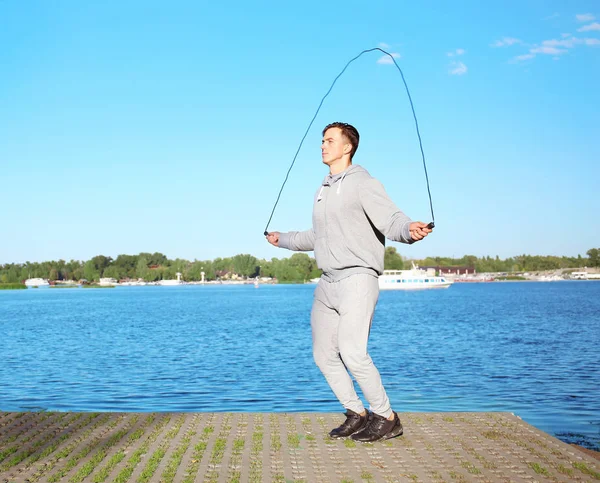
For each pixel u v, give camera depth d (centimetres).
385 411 529
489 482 428
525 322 3538
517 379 1391
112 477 438
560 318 3891
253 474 446
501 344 2264
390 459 481
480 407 1056
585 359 1766
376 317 4297
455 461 476
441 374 1487
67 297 11194
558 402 1095
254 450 505
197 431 568
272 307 6284
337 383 539
